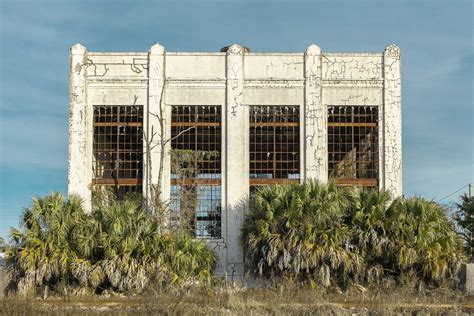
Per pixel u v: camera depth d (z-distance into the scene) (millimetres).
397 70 30484
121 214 26203
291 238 25734
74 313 21328
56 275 25375
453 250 26031
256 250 26406
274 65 30609
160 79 30438
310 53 30547
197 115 30609
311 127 30266
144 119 30266
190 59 30625
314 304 22281
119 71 30547
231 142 30188
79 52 30406
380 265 25859
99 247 25594
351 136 30625
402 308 22031
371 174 30609
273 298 23266
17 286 25359
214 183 30266
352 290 25250
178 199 29688
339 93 30516
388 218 26266
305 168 30141
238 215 29750
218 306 22000
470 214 31781
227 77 30500
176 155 30094
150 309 21203
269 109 30641
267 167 30891
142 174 30188
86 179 29906
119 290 25062
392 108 30359
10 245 25969
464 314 21047
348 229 26297
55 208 26406
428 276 25703
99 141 30844
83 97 30203
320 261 25531
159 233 26203
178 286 24672
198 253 26484
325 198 26625
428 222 26344
